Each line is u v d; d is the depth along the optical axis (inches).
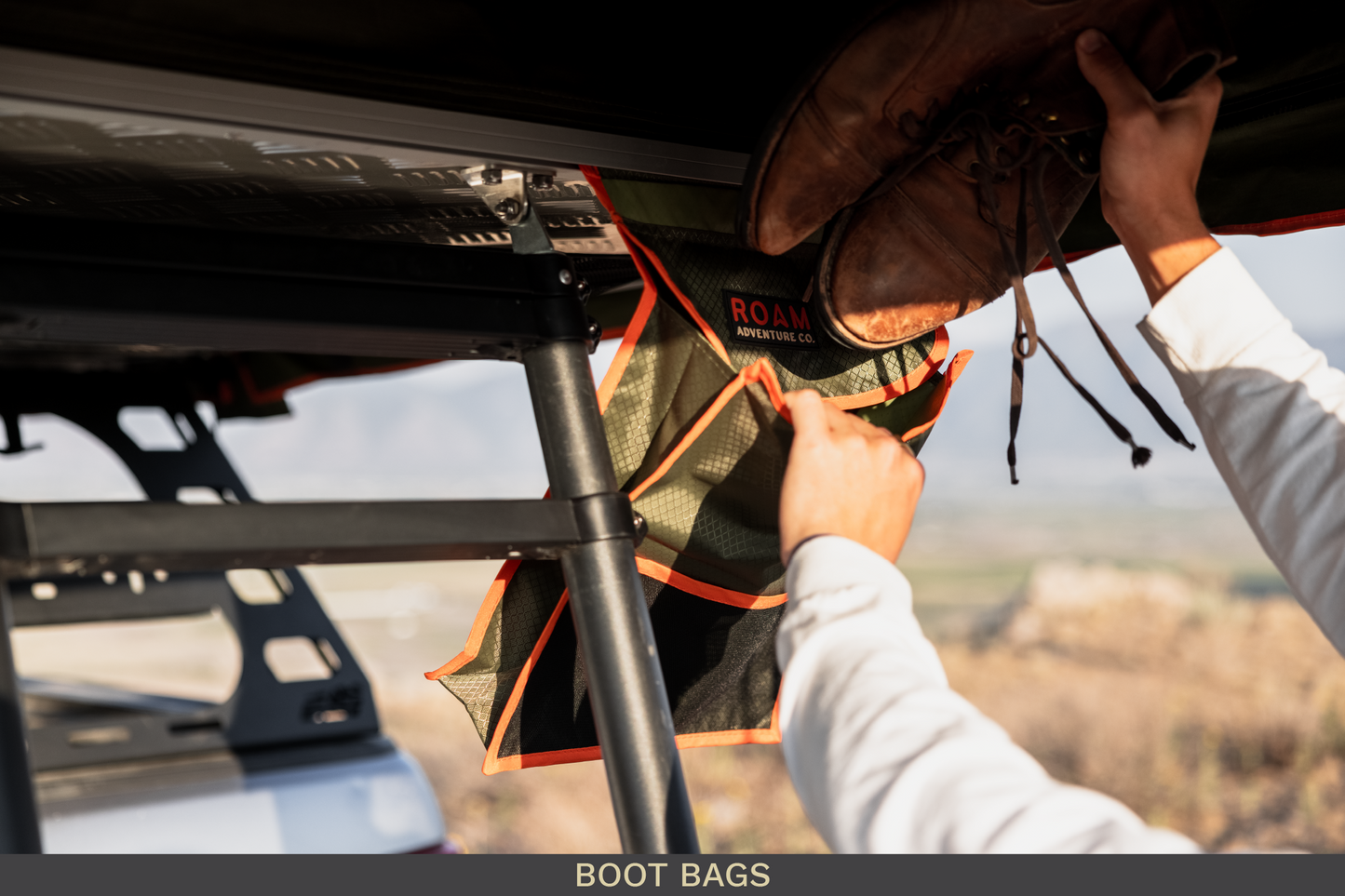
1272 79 47.1
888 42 33.2
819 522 29.8
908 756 22.5
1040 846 20.2
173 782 80.0
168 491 110.9
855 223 37.5
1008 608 677.9
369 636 882.8
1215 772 319.0
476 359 37.9
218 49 29.4
